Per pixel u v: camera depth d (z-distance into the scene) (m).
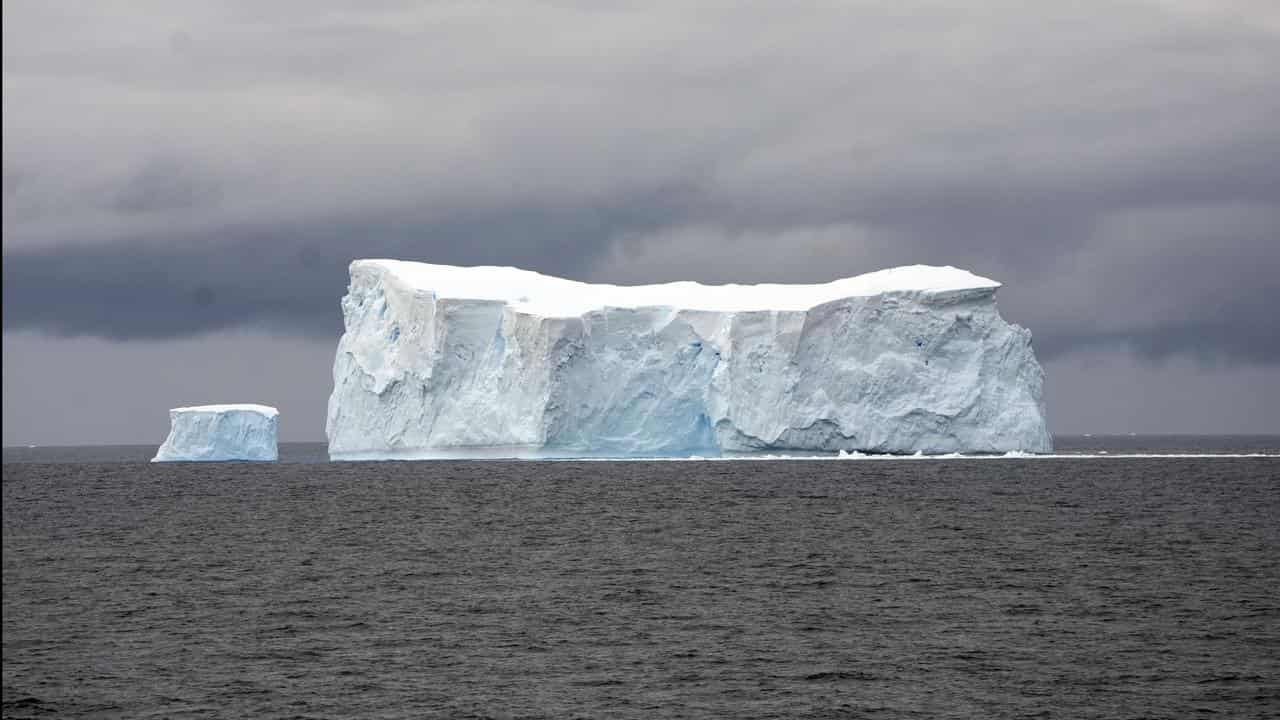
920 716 39.25
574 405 137.38
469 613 54.53
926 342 138.25
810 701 40.84
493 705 40.50
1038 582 61.44
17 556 74.31
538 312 136.50
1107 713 39.47
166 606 56.72
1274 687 42.03
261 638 49.84
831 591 59.47
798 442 136.62
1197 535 79.06
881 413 136.50
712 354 140.88
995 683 42.75
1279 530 81.38
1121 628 50.62
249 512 101.56
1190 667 44.47
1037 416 139.38
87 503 113.38
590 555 72.62
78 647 48.47
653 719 39.06
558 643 48.62
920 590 59.59
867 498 106.06
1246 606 54.81
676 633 50.31
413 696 41.53
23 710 40.28
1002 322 140.75
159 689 42.50
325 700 41.09
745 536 80.75
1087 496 107.06
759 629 50.94
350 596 58.97
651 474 135.12
